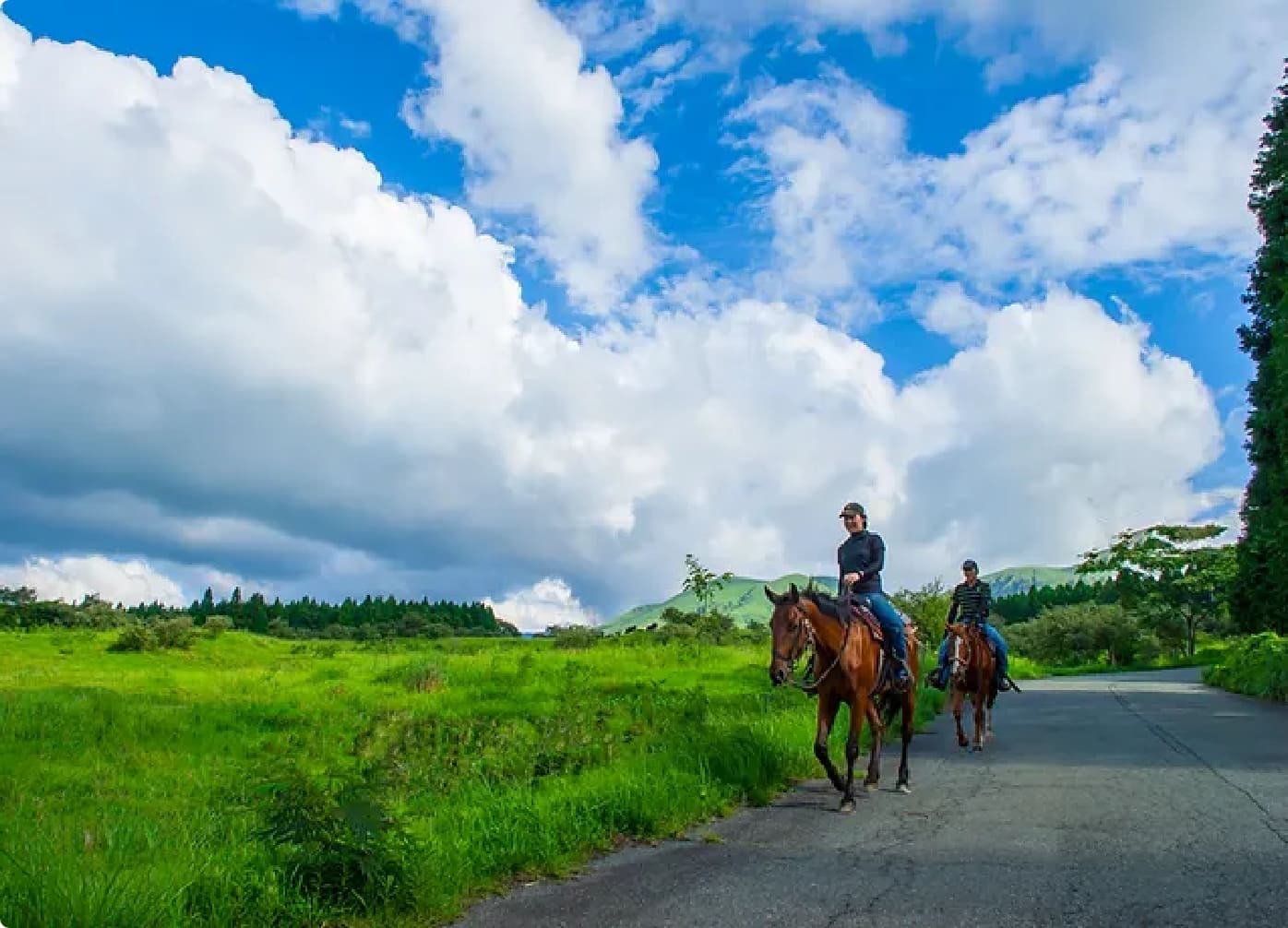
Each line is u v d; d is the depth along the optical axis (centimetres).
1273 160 2655
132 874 566
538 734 1353
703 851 742
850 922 543
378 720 1502
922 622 3538
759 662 3075
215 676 3259
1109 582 7444
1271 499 2881
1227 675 3066
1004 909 561
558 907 602
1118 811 846
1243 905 554
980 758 1254
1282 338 2653
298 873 589
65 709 1734
